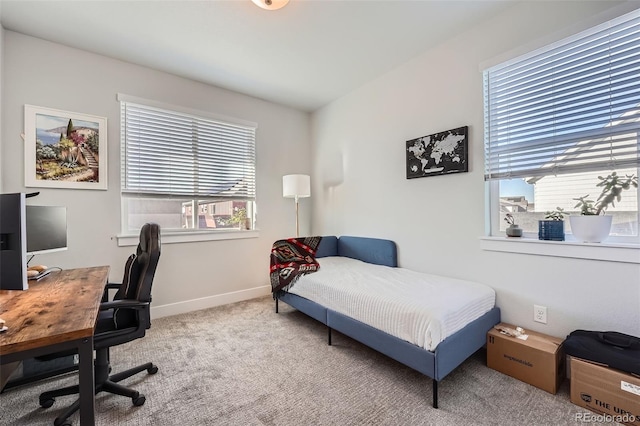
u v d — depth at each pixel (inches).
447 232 94.7
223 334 95.4
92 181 97.7
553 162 72.9
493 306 79.7
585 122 67.9
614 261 61.7
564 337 69.0
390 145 114.9
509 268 79.0
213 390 65.0
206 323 105.1
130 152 106.9
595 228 63.8
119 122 103.5
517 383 65.9
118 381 65.3
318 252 132.6
